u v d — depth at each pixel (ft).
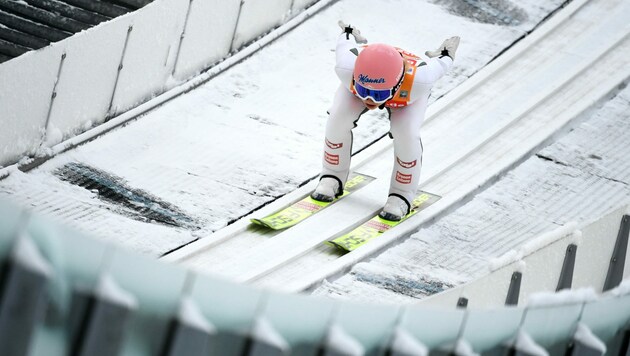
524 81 114.83
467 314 39.42
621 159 103.55
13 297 27.55
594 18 127.95
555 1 131.64
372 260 84.33
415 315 37.68
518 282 58.80
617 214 64.85
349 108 86.28
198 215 89.45
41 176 92.53
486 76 114.93
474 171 98.94
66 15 121.70
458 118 107.65
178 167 96.22
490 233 90.33
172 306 31.09
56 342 28.81
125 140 99.60
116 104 102.06
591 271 64.44
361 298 79.51
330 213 90.07
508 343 41.93
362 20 125.08
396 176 88.53
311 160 100.12
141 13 100.94
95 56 97.91
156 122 102.99
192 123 103.65
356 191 94.38
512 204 95.04
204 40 110.52
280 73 114.21
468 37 123.03
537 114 109.09
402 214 89.04
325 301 34.65
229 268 81.82
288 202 91.91
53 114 95.86
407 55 82.89
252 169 97.14
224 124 104.17
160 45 104.73
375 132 105.40
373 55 79.41
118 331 29.58
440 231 89.56
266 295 33.14
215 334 32.30
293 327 34.24
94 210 88.28
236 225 87.61
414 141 85.56
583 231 62.64
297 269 82.58
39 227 28.02
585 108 110.11
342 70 82.99
